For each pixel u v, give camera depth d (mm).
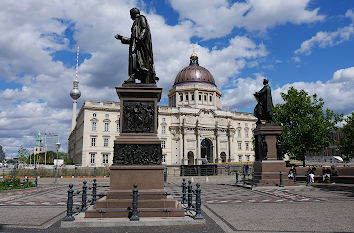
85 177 37438
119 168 9617
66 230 8008
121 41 11453
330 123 38000
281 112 39219
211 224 8766
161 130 84375
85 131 73750
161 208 9180
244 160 95625
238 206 12578
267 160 20781
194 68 95625
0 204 13953
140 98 10422
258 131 21438
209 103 92562
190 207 10711
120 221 8438
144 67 10859
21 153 73375
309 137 37156
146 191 9422
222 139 91812
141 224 8453
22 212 11430
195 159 85688
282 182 19875
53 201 15156
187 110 86500
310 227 8352
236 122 96750
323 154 78312
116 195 9352
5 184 21531
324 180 23391
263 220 9406
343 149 49406
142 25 11141
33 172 38875
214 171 41031
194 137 87000
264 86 22328
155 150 9930
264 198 15211
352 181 22297
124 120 10203
